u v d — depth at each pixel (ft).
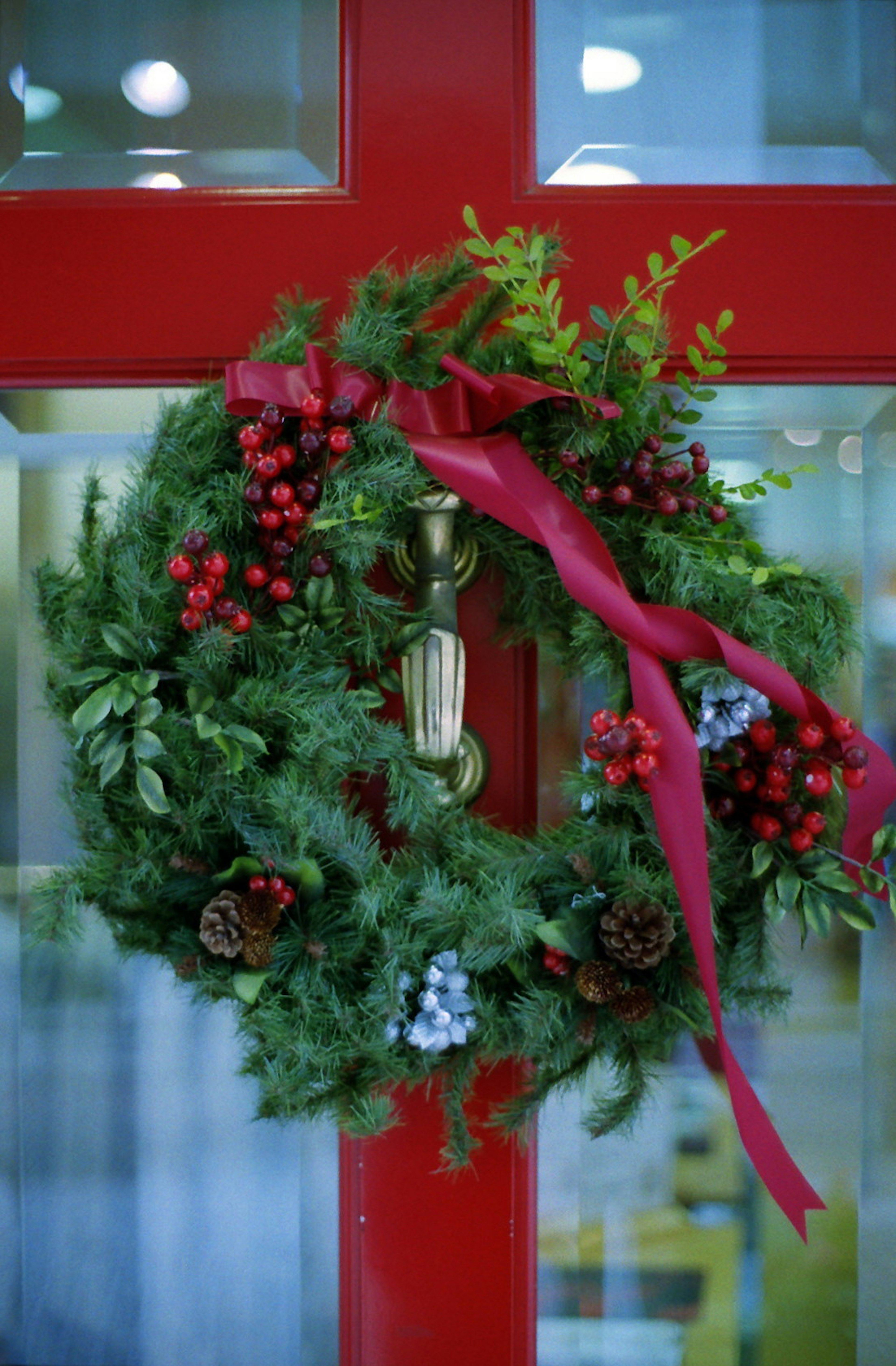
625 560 2.44
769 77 2.75
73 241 2.68
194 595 2.08
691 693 2.34
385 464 2.26
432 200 2.67
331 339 2.52
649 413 2.41
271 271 2.68
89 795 2.27
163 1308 2.79
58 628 2.31
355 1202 2.70
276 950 2.23
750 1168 2.76
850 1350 2.75
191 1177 2.79
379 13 2.68
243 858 2.25
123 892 2.25
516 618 2.68
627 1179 2.76
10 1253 2.78
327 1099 2.21
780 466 2.77
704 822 2.11
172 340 2.68
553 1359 2.76
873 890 2.25
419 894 2.26
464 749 2.60
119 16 2.74
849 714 2.77
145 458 2.36
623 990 2.19
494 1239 2.69
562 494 2.27
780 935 2.74
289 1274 2.78
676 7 2.76
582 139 2.74
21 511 2.79
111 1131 2.79
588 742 2.13
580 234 2.68
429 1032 2.23
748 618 2.26
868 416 2.76
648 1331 2.76
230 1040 2.79
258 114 2.74
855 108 2.75
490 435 2.36
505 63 2.68
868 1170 2.75
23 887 2.78
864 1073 2.74
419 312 2.35
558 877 2.35
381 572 2.71
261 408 2.25
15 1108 2.78
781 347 2.68
